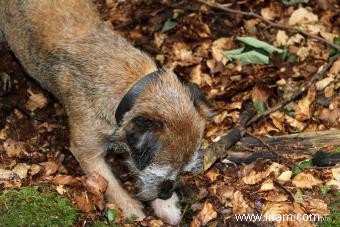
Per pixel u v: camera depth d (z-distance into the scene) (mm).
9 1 1474
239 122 1479
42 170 1409
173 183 1278
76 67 1352
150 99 1242
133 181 1449
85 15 1399
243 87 1578
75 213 1272
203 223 1297
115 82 1301
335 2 1777
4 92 1588
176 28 1757
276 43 1688
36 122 1539
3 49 1646
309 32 1697
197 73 1640
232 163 1400
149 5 1825
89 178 1344
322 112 1498
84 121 1341
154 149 1213
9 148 1451
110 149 1385
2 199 1262
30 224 1230
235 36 1720
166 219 1348
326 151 1378
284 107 1522
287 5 1778
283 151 1403
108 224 1302
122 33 1759
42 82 1462
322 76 1568
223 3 1801
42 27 1406
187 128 1230
